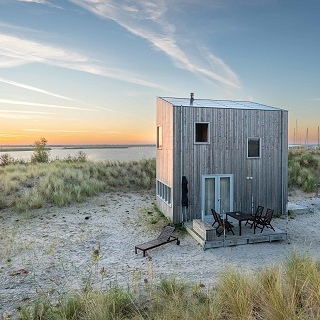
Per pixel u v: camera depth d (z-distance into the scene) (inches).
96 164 1010.1
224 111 523.8
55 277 311.0
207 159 517.7
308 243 419.5
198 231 438.0
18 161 1214.9
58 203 625.6
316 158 941.8
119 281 295.3
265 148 549.0
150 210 614.2
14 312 234.4
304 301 182.2
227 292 200.1
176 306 189.2
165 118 556.7
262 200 550.6
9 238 441.1
